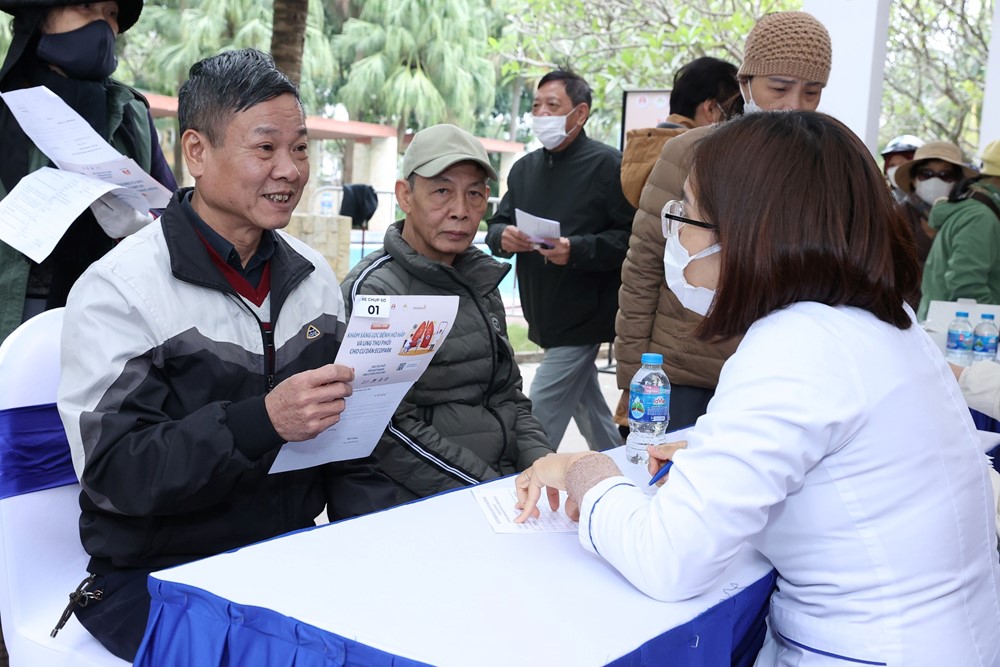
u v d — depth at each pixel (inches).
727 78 125.0
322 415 57.9
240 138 62.5
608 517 50.3
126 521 62.2
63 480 68.4
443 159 90.9
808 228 47.6
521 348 362.6
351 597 46.8
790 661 49.7
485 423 93.7
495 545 54.8
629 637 43.7
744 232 48.6
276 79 63.6
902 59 406.9
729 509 45.1
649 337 109.5
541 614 45.8
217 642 46.0
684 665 46.0
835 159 48.4
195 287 63.4
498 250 156.8
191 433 57.5
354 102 883.4
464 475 86.6
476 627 44.0
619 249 144.2
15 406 65.5
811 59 106.9
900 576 46.0
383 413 65.4
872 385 45.9
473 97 938.1
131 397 59.9
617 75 369.4
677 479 47.3
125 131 100.9
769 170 48.4
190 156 64.4
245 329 65.5
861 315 48.4
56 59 91.8
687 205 53.7
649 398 81.0
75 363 60.0
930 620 45.8
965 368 92.5
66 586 68.2
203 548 65.2
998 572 51.0
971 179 158.6
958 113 398.9
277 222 64.8
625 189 120.3
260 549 52.8
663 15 341.4
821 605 48.0
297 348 68.0
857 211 48.0
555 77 146.9
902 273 50.0
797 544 48.4
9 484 65.2
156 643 48.3
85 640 62.6
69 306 61.6
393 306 58.6
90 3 90.6
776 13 110.5
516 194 158.1
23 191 82.0
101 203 87.6
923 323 129.0
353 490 72.7
